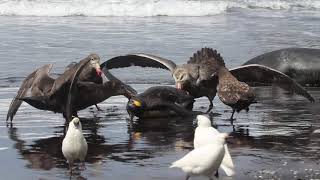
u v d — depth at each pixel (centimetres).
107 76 1598
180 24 3206
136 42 2592
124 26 3105
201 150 933
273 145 1214
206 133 993
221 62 1530
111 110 1550
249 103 1419
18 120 1425
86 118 1455
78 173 1023
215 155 924
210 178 956
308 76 2038
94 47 2473
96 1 3662
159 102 1452
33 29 2939
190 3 3744
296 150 1177
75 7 3566
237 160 1100
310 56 2059
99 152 1155
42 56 2291
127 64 1702
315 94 1825
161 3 3684
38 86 1395
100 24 3167
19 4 3556
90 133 1306
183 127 1370
